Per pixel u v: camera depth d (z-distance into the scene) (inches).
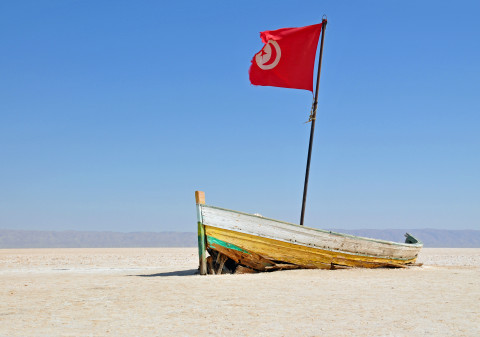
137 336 340.5
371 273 722.8
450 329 354.9
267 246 723.4
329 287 577.3
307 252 742.5
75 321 393.7
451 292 540.7
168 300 491.8
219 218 716.7
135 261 1374.3
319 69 860.6
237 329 360.5
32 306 468.4
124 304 473.1
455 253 2311.8
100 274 858.8
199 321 390.0
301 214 855.1
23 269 1034.1
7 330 361.1
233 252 723.4
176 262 1321.4
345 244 751.7
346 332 348.5
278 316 407.8
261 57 869.2
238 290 554.6
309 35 863.7
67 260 1409.9
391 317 399.9
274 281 630.5
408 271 775.1
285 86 867.4
